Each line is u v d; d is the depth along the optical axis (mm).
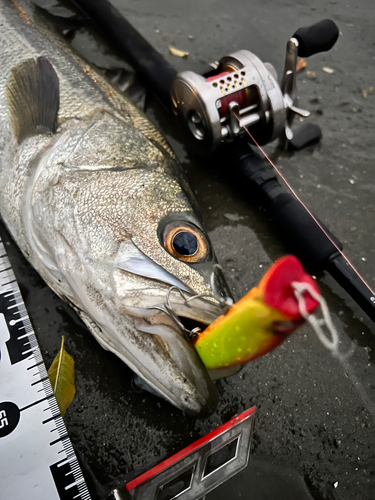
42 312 241
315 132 307
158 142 247
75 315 241
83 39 347
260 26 379
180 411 222
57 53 280
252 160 258
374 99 339
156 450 214
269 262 269
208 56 360
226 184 290
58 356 212
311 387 235
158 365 182
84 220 202
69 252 203
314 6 391
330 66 351
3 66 271
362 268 276
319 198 296
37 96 240
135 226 196
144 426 218
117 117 243
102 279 190
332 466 219
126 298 181
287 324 117
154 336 184
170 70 293
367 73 351
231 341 146
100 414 219
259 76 240
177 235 192
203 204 284
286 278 109
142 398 223
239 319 133
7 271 235
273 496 208
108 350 218
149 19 370
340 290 260
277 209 246
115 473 209
